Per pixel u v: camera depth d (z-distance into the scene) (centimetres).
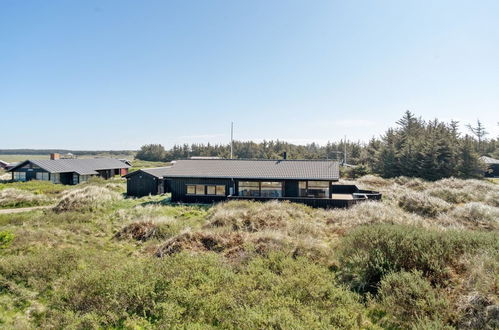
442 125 5194
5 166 6625
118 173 5197
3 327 628
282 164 2586
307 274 750
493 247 725
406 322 586
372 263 758
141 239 1327
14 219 1678
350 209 1750
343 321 572
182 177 2447
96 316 647
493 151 6831
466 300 588
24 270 873
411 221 1367
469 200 2175
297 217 1622
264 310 602
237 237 1156
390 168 4459
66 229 1426
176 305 655
